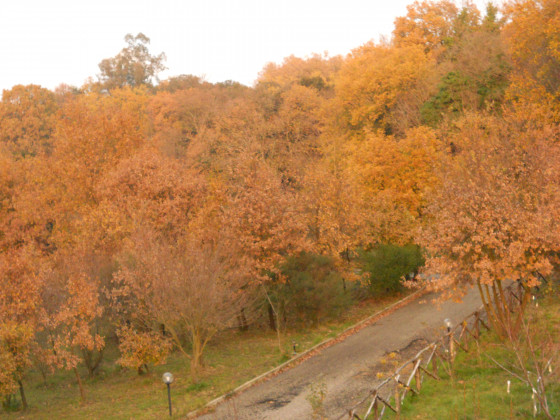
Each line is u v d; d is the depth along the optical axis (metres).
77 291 21.27
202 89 77.56
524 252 17.47
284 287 26.88
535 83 31.42
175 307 21.94
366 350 22.31
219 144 55.84
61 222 40.81
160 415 17.98
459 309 25.27
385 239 31.94
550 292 22.62
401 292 31.39
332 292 27.00
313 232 30.83
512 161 19.50
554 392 13.50
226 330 30.00
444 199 19.31
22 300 22.23
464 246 17.69
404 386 15.14
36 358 21.75
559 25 30.08
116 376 25.00
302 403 17.33
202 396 19.45
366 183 33.59
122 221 31.69
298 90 60.47
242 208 28.28
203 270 22.25
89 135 43.44
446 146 31.08
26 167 49.28
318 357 22.55
